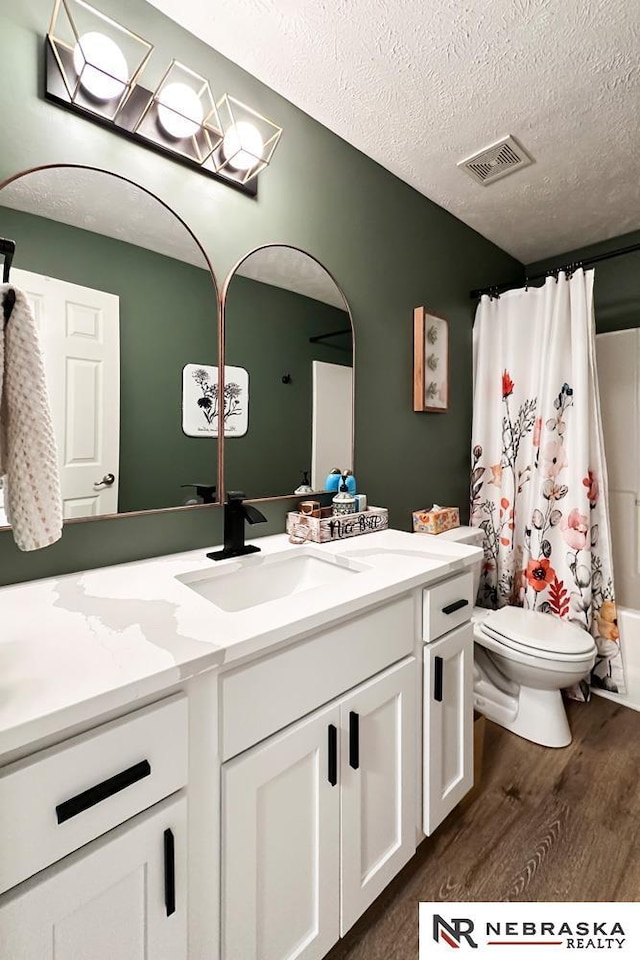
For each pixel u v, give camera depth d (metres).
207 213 1.32
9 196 0.99
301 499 1.61
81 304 1.10
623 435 2.45
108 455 1.15
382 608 1.06
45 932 0.56
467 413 2.47
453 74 1.41
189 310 1.29
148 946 0.65
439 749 1.24
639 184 2.01
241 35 1.28
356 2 1.18
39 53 1.02
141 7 1.18
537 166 1.88
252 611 0.86
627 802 1.48
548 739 1.77
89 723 0.60
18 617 0.83
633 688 2.14
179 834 0.69
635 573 2.41
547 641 1.72
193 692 0.71
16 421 0.66
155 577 1.06
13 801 0.53
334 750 0.94
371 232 1.85
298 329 1.58
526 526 2.34
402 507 2.06
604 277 2.61
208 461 1.36
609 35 1.27
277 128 1.38
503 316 2.40
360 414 1.83
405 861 1.15
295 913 0.88
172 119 1.20
